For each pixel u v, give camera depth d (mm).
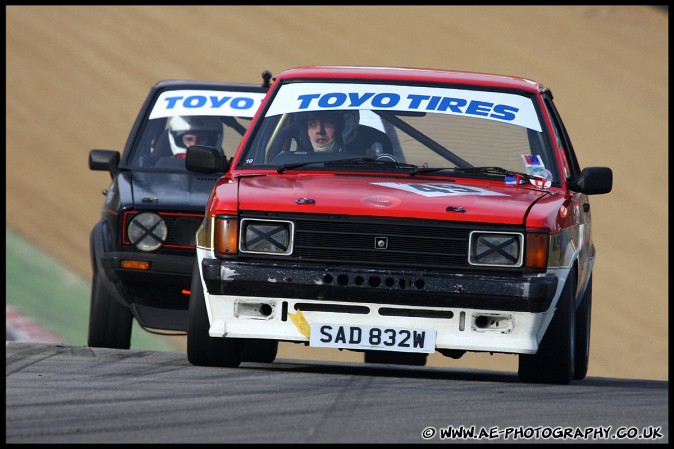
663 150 102250
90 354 27562
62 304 59344
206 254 25609
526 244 24719
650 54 124188
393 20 132125
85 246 74375
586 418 19734
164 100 38688
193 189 35625
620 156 100188
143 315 34844
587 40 126875
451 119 28312
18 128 99812
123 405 19797
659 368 64312
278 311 24891
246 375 24172
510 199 25641
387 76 29172
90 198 86188
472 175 27250
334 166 27359
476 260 24750
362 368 31906
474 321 24688
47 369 24188
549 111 29594
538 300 24391
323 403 20422
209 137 37969
